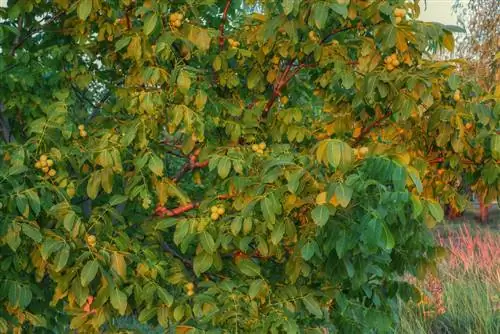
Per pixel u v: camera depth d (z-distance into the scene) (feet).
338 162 10.35
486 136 12.54
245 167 13.19
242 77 15.66
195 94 13.12
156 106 12.75
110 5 14.35
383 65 13.32
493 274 29.60
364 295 14.25
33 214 12.76
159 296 12.34
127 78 14.15
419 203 10.27
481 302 26.13
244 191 12.62
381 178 10.34
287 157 11.53
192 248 14.87
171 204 15.71
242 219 12.16
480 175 13.98
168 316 12.84
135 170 13.48
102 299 12.03
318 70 15.26
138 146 13.44
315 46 13.35
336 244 10.95
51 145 13.32
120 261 12.16
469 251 32.76
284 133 14.92
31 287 12.94
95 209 12.94
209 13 15.42
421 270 13.82
